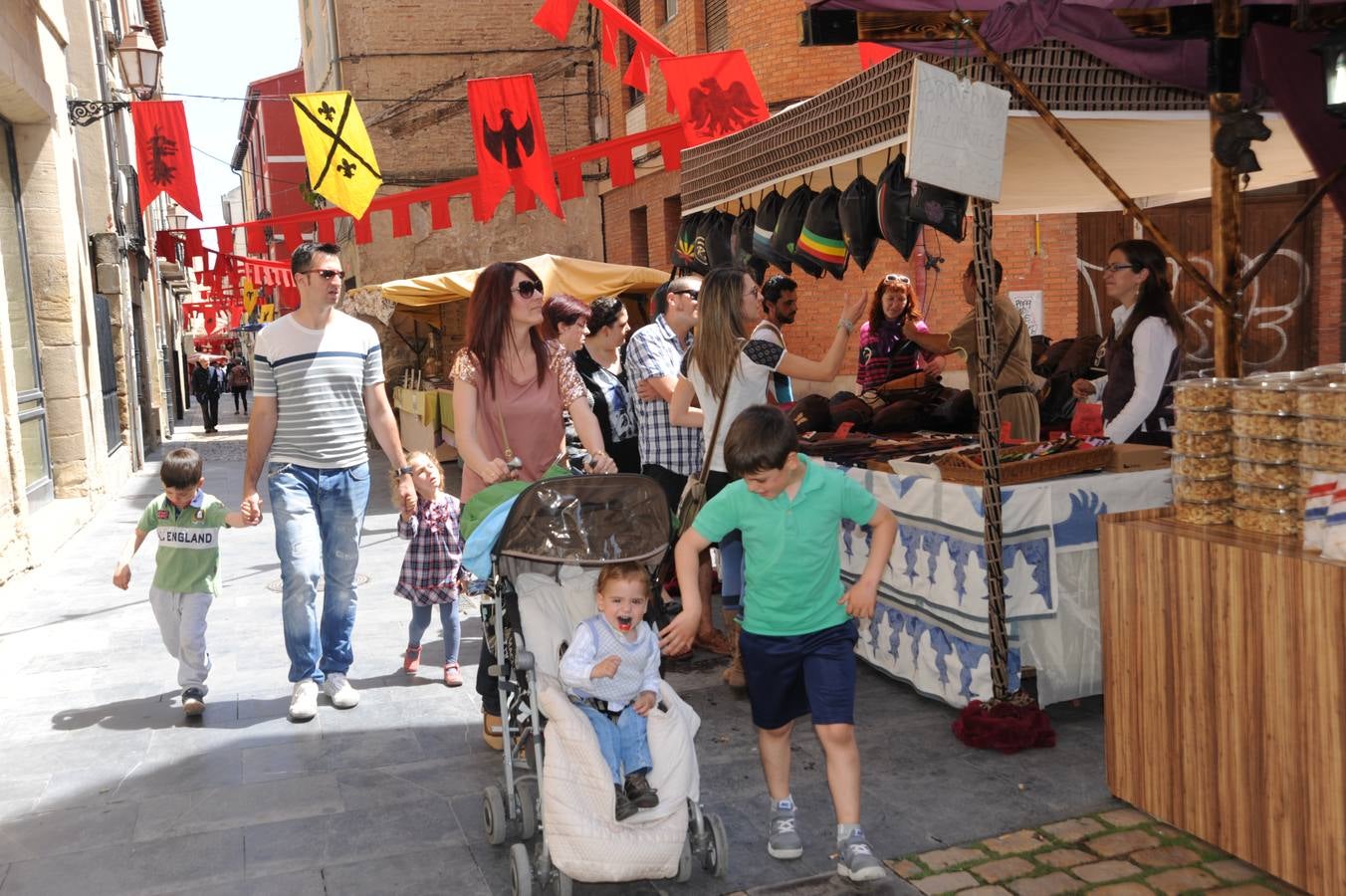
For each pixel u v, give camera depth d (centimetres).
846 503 345
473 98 887
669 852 322
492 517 369
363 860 372
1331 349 1145
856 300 496
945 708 499
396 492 547
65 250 1171
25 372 1091
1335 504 309
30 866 374
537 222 2191
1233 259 416
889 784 416
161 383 2584
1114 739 393
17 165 1129
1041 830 374
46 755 478
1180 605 359
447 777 443
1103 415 570
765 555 344
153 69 1271
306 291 515
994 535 444
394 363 2048
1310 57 443
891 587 532
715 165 710
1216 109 411
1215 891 330
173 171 929
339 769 454
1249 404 350
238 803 421
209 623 707
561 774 325
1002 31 417
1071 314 1367
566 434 470
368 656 628
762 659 353
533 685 345
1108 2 446
